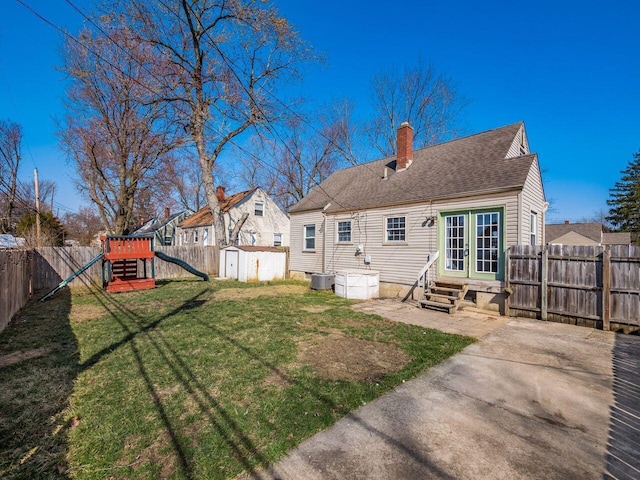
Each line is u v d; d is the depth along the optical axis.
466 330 6.36
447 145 12.07
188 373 4.07
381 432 2.87
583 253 6.74
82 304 8.85
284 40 14.61
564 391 3.73
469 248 8.81
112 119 18.47
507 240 7.98
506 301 7.76
